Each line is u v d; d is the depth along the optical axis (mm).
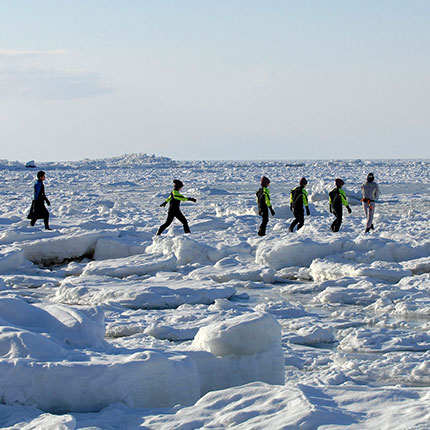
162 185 70625
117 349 7141
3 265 17297
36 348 6520
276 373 7316
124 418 5582
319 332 10055
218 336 7160
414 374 8055
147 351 6492
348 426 4746
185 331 9898
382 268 15461
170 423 5285
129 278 15711
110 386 6059
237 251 18359
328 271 15594
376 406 5223
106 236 19719
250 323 7164
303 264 17234
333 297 13211
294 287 14617
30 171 135000
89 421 5500
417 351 9297
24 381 5992
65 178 93750
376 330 10164
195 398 6664
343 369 8297
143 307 12617
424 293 13039
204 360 7078
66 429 5109
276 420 4922
